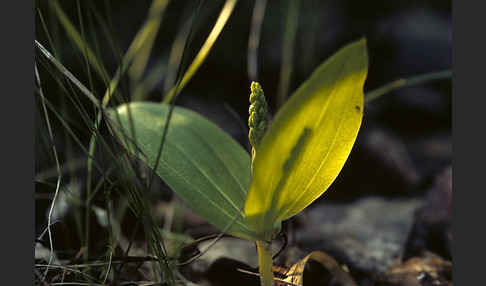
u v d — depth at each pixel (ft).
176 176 0.92
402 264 1.12
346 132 0.87
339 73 0.82
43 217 1.17
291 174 0.88
